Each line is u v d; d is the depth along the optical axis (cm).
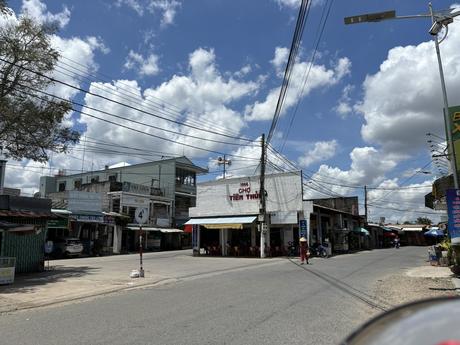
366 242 6106
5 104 1831
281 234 3753
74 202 4106
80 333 789
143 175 5812
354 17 1351
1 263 1564
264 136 3347
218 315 934
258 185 3719
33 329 836
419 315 205
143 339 732
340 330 789
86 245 3866
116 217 4375
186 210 5766
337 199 5231
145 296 1271
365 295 1229
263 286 1456
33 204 2106
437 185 2089
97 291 1393
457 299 219
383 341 194
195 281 1688
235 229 3912
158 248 5047
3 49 1850
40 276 1872
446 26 1471
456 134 1574
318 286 1445
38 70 1927
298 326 823
